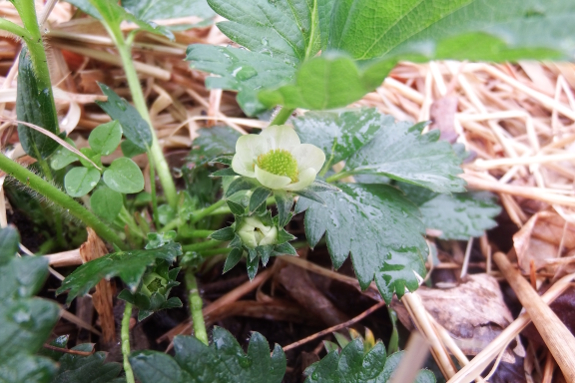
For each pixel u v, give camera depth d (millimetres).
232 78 128
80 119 196
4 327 95
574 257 176
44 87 146
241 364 118
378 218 153
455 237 185
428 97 235
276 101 117
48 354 120
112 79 216
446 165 165
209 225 183
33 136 148
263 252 128
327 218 151
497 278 186
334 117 174
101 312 148
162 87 227
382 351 126
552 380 157
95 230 150
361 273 144
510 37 88
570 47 96
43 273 100
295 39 147
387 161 167
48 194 138
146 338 161
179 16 188
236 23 143
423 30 127
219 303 171
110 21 175
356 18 140
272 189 129
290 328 175
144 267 116
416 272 145
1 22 131
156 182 199
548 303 166
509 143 228
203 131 189
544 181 214
